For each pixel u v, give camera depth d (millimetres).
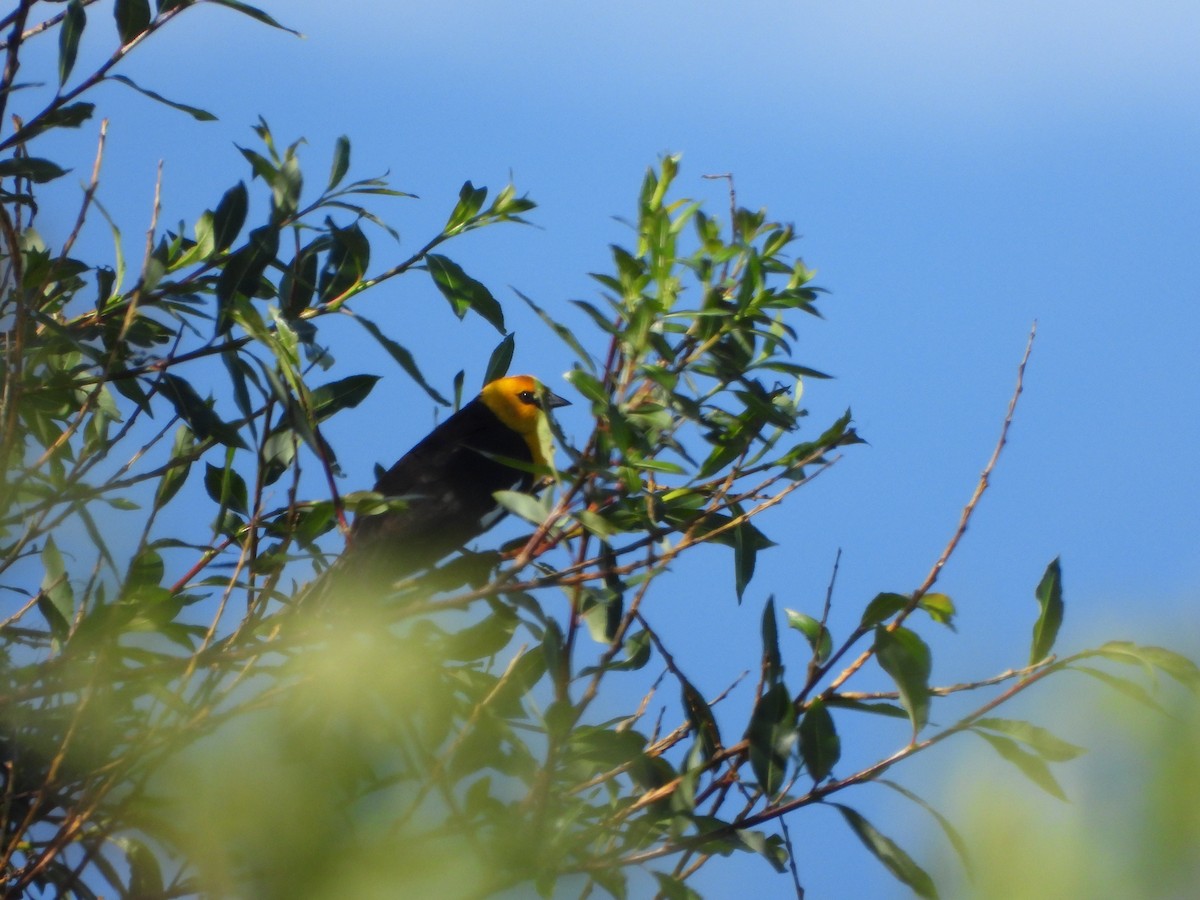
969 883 3613
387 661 5590
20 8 7457
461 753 6422
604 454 7672
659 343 7699
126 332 7910
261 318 7695
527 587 7180
